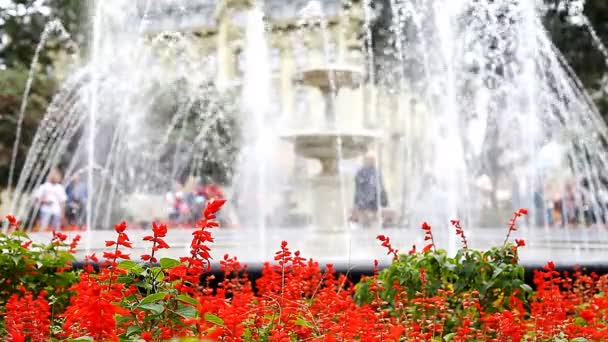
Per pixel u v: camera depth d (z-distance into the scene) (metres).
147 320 2.65
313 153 8.47
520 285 4.16
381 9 18.97
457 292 4.20
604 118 20.25
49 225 14.49
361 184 13.33
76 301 2.53
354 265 5.20
